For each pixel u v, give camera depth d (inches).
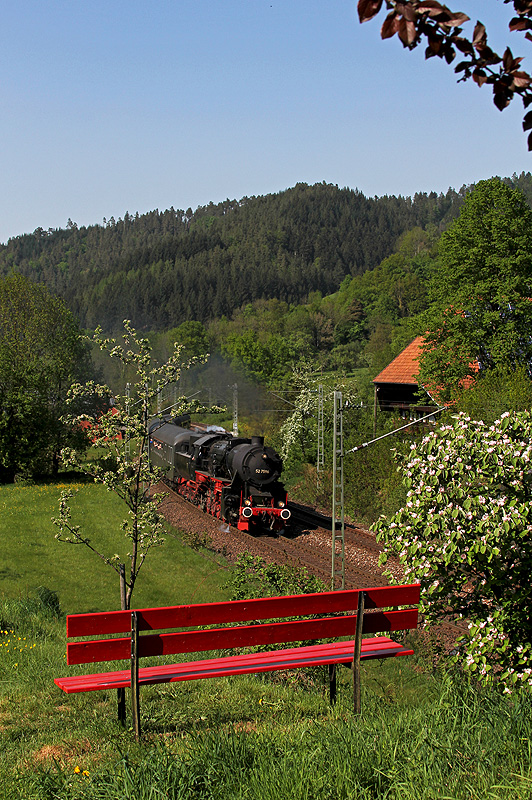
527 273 1134.4
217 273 6732.3
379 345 3265.3
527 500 280.8
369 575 780.0
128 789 168.6
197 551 916.0
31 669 358.6
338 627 244.5
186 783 173.3
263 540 942.4
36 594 688.4
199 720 240.2
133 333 542.9
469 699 230.7
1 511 1165.1
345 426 1418.6
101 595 744.3
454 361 1166.3
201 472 1154.7
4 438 1507.1
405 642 449.1
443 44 124.8
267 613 237.8
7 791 183.6
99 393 553.0
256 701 264.8
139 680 222.5
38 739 232.7
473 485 292.7
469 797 164.7
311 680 325.1
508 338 1091.3
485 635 269.3
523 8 121.3
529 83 123.6
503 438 288.7
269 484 984.9
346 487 1195.3
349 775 174.6
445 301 1200.8
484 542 266.7
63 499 522.3
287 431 1574.8
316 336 4126.5
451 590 297.0
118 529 1045.2
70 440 1558.8
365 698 270.2
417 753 185.9
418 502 296.2
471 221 1178.0
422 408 1384.1
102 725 239.3
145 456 523.5
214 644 229.6
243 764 185.8
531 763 177.5
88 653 217.5
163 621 225.0
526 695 227.9
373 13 117.9
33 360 1562.5
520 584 281.0
